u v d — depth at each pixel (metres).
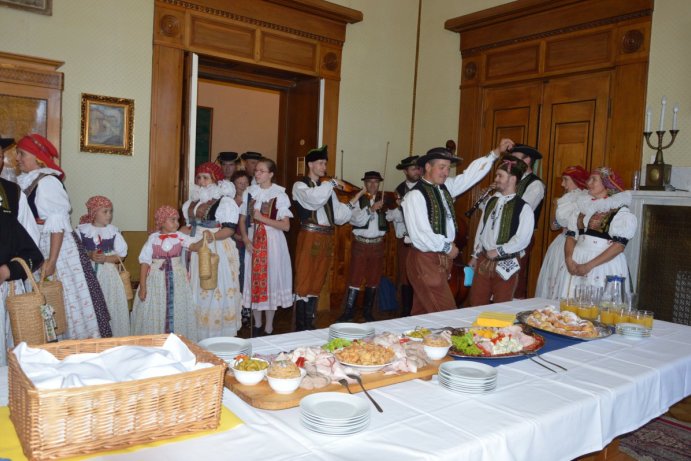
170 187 4.59
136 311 3.44
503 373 1.66
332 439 1.17
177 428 1.14
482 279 3.30
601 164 4.70
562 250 4.04
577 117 4.88
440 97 6.05
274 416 1.28
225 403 1.35
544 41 5.07
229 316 3.79
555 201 4.55
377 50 5.94
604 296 2.46
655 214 4.08
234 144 8.32
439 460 1.10
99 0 4.22
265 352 1.75
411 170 5.14
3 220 2.24
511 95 5.43
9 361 1.17
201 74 5.22
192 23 4.62
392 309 5.57
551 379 1.61
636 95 4.43
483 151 5.71
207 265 3.48
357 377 1.46
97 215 3.27
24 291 2.51
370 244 4.91
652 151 4.34
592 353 1.92
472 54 5.71
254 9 4.94
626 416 1.59
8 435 1.11
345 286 5.49
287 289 4.30
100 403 1.05
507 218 3.19
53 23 4.05
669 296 4.01
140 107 4.45
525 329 2.08
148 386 1.09
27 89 3.62
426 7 6.19
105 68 4.28
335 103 5.61
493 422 1.28
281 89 5.82
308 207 4.32
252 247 4.18
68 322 2.92
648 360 1.84
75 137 4.19
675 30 4.21
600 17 4.63
